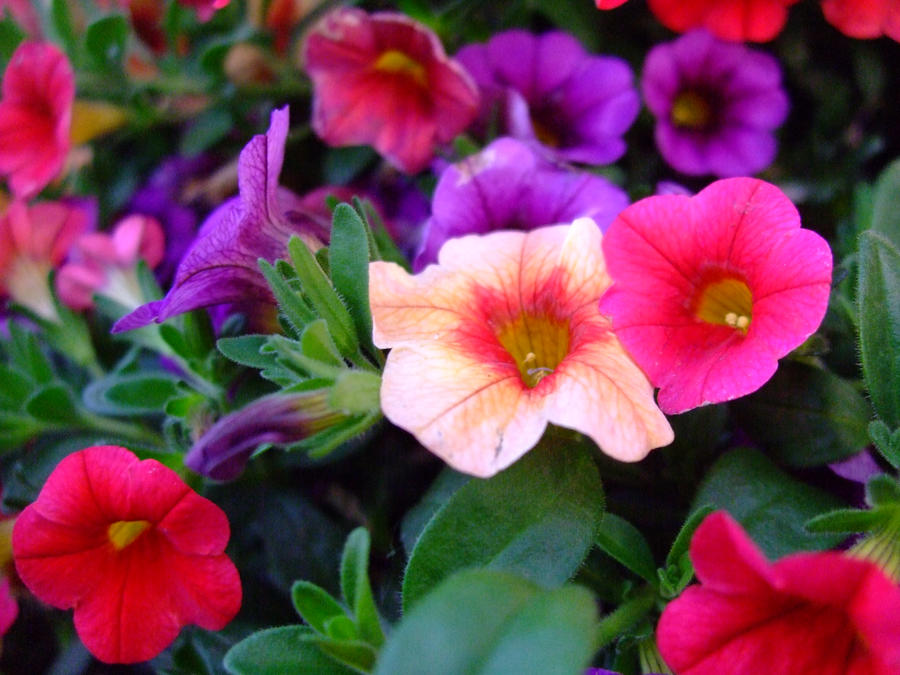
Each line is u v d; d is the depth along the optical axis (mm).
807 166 204
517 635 106
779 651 114
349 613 132
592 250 138
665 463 156
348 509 188
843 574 105
